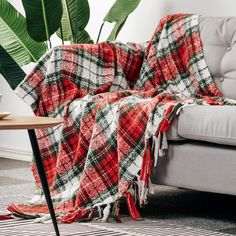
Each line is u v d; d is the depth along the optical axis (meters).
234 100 2.92
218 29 3.16
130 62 3.25
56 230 2.16
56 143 2.94
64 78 2.97
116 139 2.68
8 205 2.90
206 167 2.48
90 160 2.71
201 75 3.12
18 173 3.92
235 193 2.39
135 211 2.62
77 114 2.86
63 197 2.79
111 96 2.82
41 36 3.63
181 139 2.57
